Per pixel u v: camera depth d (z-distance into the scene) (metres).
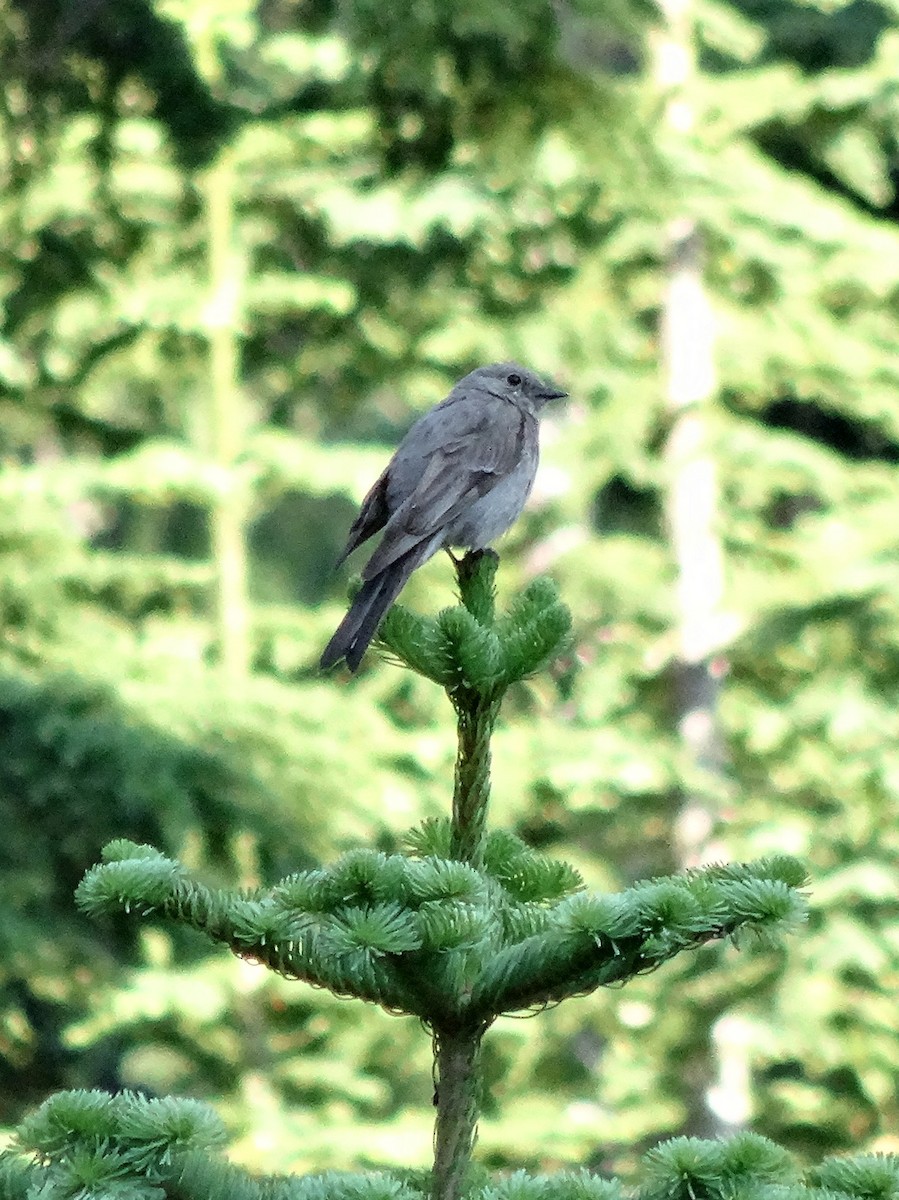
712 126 19.86
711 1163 3.91
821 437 24.14
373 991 4.02
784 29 22.67
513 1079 17.14
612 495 24.33
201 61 14.59
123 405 21.36
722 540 20.50
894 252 19.61
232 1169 4.00
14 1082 14.85
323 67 17.05
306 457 16.33
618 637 20.12
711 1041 17.27
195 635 16.39
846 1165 4.12
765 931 3.86
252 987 14.21
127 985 13.60
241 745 14.01
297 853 13.84
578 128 14.10
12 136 11.91
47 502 15.87
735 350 20.11
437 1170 4.13
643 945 3.87
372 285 17.44
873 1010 16.55
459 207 16.25
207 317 16.05
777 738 18.72
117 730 13.42
